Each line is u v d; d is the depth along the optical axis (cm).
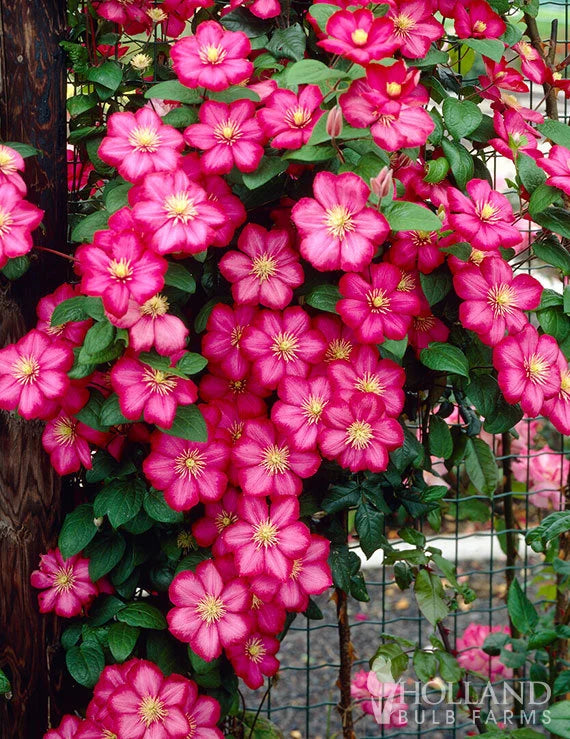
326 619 265
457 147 154
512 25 162
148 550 158
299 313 146
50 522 160
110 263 134
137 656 162
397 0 148
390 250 147
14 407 141
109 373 147
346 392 144
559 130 161
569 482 211
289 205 152
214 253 152
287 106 142
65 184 158
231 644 146
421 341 153
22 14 149
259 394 151
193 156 146
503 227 145
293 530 145
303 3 157
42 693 163
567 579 193
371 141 142
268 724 184
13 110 151
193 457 145
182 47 143
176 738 146
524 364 147
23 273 150
